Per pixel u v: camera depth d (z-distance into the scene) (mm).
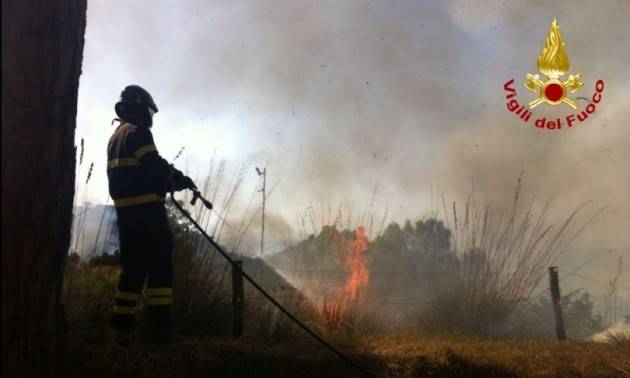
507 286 7258
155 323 4809
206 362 4508
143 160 4789
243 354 4730
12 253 2936
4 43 2939
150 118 5176
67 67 3338
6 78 2934
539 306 7586
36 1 3133
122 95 5148
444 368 4996
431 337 6383
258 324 5809
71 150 3422
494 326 7129
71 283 5180
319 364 4805
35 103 3072
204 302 5715
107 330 4703
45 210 3135
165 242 4930
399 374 4875
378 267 7484
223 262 6062
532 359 5516
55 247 3283
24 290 3035
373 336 6145
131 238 4840
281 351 4934
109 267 5867
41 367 3242
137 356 4309
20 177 2965
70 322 4781
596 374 5195
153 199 4887
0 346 2906
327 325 6203
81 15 3545
